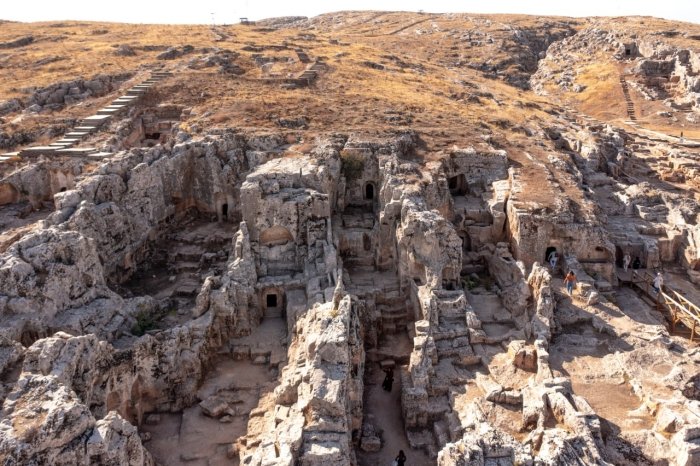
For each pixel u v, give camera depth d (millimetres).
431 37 153000
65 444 20625
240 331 36219
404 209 39281
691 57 105375
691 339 34500
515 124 67750
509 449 21234
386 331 38469
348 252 43750
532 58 138875
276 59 86750
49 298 29844
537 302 34844
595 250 41312
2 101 64000
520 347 31969
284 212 39500
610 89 105688
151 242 45344
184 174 49344
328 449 23609
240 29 119938
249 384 32562
